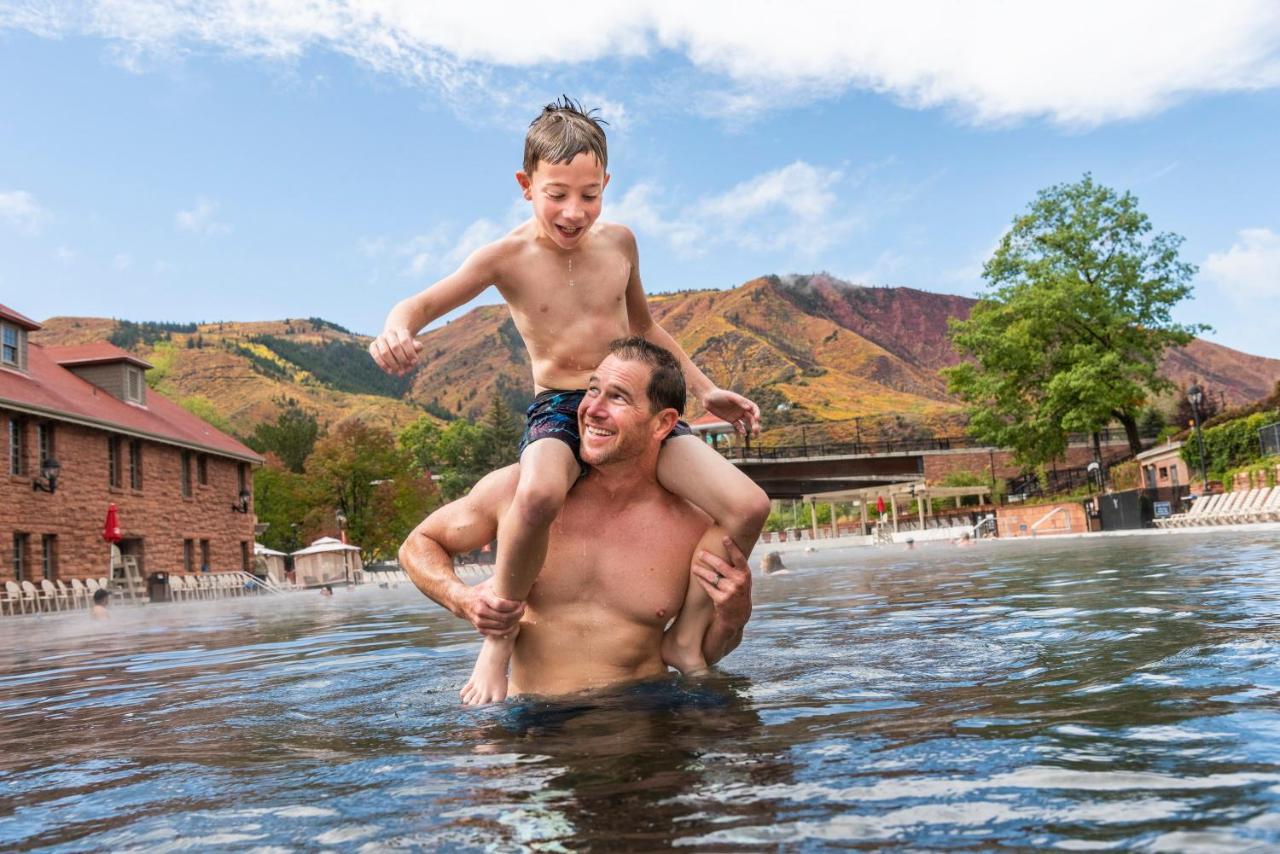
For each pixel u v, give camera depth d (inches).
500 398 3772.1
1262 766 64.4
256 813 68.6
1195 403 1024.9
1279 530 644.1
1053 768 67.0
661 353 126.0
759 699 108.4
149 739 108.7
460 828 61.0
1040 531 1365.7
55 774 90.1
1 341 971.3
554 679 129.9
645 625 130.7
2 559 874.8
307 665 192.9
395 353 126.0
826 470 1948.8
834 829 56.1
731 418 159.5
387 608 485.1
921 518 1888.5
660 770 73.7
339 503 2172.7
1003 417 1521.9
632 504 130.9
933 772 67.7
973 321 1518.2
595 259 138.6
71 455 990.4
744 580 127.5
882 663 136.4
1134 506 1037.2
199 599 1103.6
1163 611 182.4
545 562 128.8
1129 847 50.2
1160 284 1423.5
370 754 89.3
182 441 1195.9
